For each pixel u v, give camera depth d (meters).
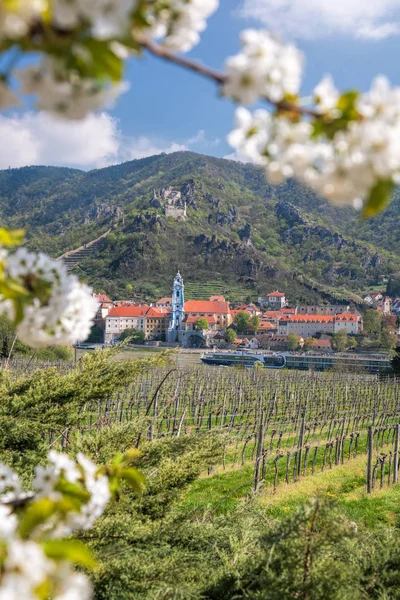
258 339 131.38
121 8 0.97
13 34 0.98
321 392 36.50
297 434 24.64
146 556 5.02
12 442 6.11
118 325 145.25
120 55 1.08
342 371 71.94
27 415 6.40
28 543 1.17
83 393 6.75
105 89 1.07
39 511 1.55
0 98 1.05
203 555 5.55
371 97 1.17
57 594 1.15
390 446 22.16
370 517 12.62
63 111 1.07
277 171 1.24
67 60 1.02
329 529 4.19
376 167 1.12
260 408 26.88
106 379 6.98
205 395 32.47
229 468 17.73
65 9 0.95
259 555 4.68
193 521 6.68
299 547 4.21
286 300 192.25
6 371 7.43
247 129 1.25
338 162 1.16
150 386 30.66
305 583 4.05
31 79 1.05
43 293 1.75
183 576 4.80
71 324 1.78
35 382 7.01
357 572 4.59
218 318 148.25
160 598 4.45
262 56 1.17
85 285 1.83
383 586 4.88
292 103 1.21
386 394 35.75
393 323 133.38
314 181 1.21
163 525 5.64
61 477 2.08
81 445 6.40
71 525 1.93
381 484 15.70
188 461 6.34
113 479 2.34
